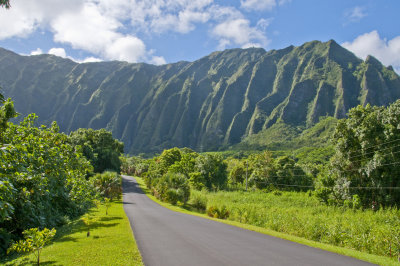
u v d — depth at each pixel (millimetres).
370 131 43406
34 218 15961
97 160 70125
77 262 8883
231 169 105312
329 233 21469
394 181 41812
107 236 13688
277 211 33188
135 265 8672
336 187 47188
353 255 12172
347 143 47188
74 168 26812
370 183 44312
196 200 48781
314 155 128625
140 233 15094
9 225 14422
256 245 13234
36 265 8750
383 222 28391
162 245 12094
